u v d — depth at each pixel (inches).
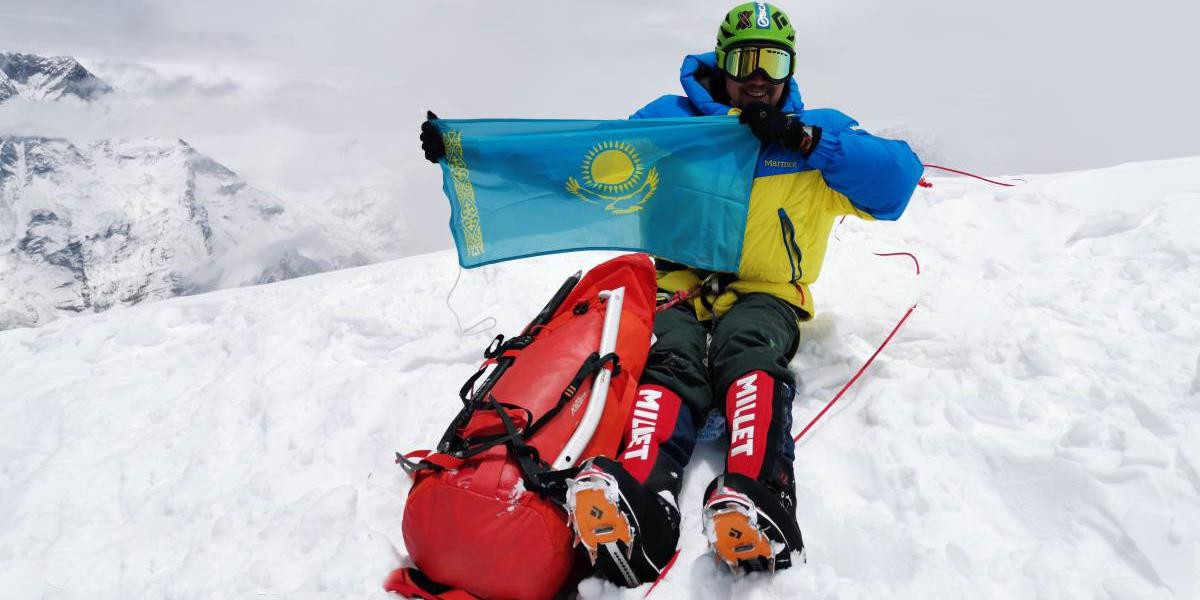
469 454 75.5
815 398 104.5
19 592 93.1
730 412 84.9
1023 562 70.1
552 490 73.1
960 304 118.5
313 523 94.0
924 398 94.7
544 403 81.2
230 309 184.7
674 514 78.0
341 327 154.2
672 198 107.0
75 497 113.2
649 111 115.0
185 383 151.2
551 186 109.7
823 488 86.9
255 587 86.4
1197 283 107.4
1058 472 77.9
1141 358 93.4
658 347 95.0
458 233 111.0
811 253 106.6
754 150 102.4
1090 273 119.4
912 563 72.8
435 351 138.3
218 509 105.0
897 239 149.2
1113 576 67.6
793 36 105.9
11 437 142.0
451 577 75.7
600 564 76.2
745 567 74.3
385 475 106.8
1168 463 75.4
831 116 105.6
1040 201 147.6
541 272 165.2
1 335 193.9
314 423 124.6
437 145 108.9
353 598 80.2
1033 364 95.7
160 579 92.5
